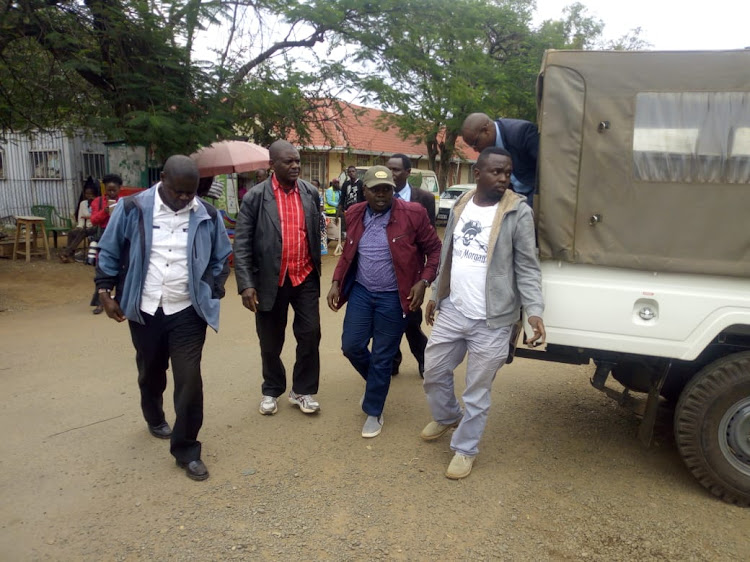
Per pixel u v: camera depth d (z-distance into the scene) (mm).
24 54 9328
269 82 11836
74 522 3043
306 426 4223
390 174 3846
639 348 3250
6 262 11078
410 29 12992
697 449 3248
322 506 3230
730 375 3152
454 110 17641
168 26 9367
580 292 3285
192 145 9422
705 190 3039
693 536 3002
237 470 3594
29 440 3920
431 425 4008
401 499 3314
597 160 3156
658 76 3057
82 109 9773
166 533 2971
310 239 4145
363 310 4016
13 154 16641
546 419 4422
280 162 3971
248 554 2830
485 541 2955
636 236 3148
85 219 11109
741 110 2977
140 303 3326
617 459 3818
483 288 3330
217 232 3566
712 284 3121
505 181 3268
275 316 4195
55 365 5418
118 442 3914
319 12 12086
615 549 2900
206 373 5293
